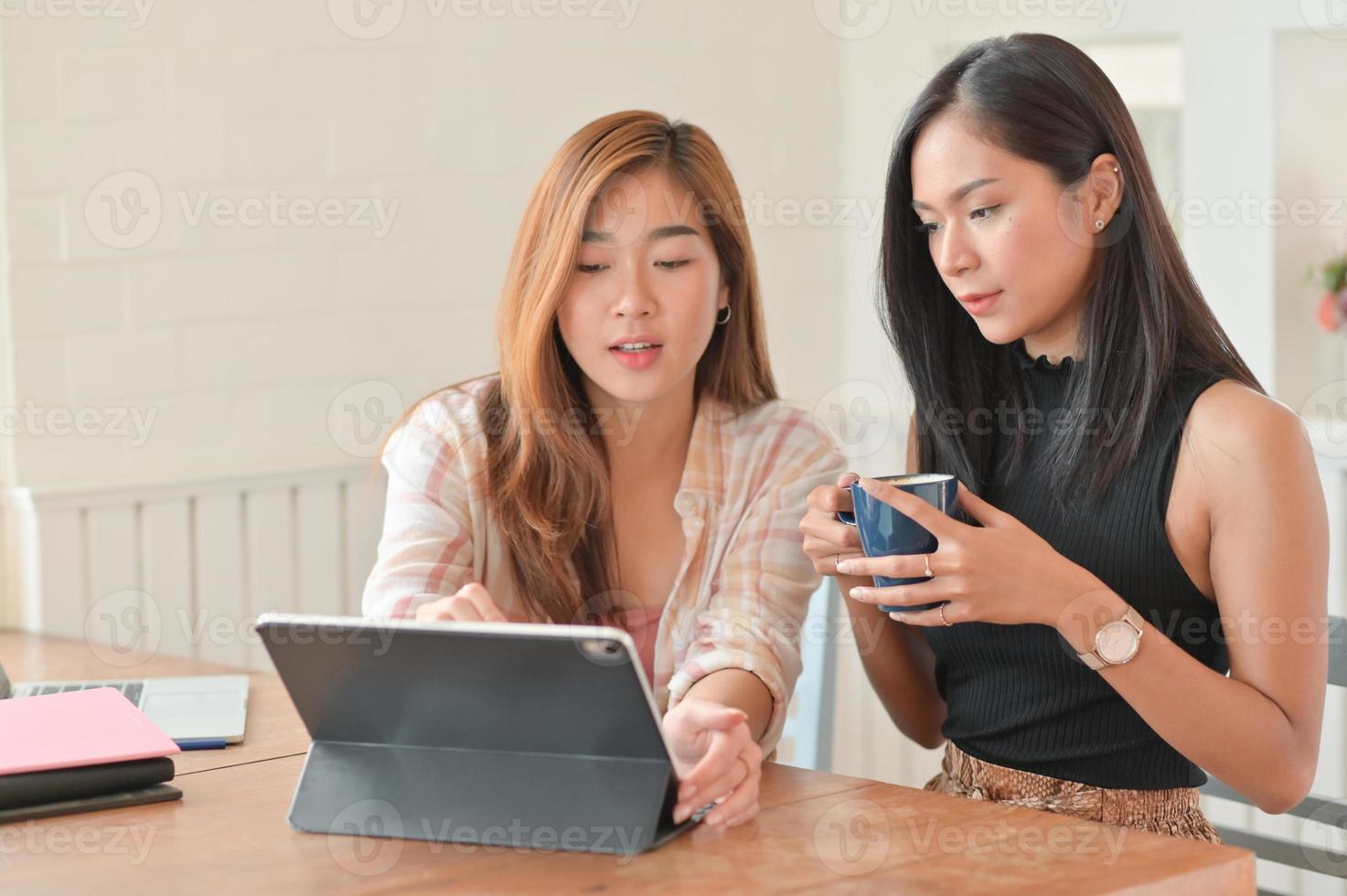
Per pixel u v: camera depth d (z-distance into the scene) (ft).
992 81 4.80
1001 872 3.63
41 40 8.42
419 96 10.03
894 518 4.49
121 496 8.68
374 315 9.91
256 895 3.54
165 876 3.69
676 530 5.85
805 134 12.16
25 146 8.39
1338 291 10.27
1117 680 4.59
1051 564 4.49
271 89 9.36
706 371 5.92
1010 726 5.15
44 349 8.55
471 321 10.38
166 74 8.91
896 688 5.71
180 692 5.72
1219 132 10.59
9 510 8.50
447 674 3.85
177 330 9.05
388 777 4.04
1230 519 4.70
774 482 5.74
